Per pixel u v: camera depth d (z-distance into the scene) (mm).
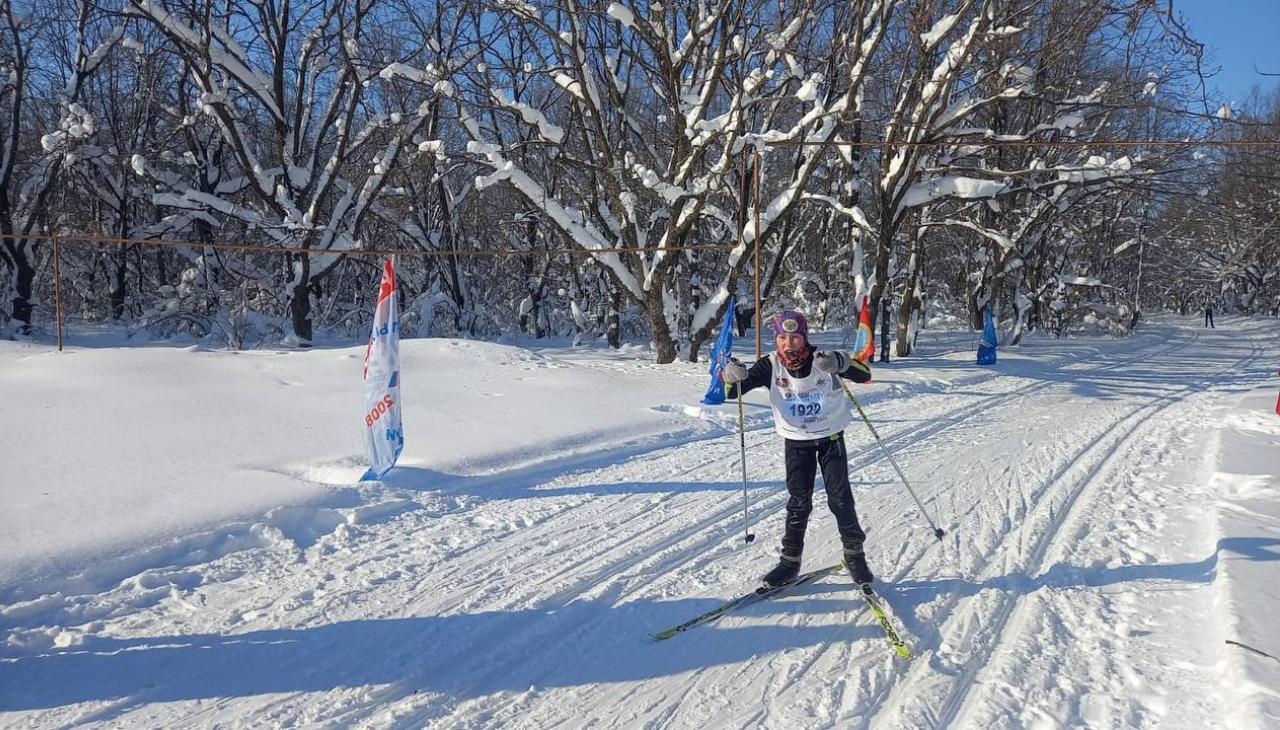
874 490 7043
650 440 9055
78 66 20891
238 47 19438
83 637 4035
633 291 17219
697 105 16172
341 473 7043
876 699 3525
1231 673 3424
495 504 6535
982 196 17484
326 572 4992
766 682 3695
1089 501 6641
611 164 17219
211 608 4445
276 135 20797
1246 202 17625
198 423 8508
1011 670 3715
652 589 4777
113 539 5121
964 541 5602
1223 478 7066
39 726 3289
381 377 6875
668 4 15820
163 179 21969
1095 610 4367
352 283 31047
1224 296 62219
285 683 3672
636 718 3406
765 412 11062
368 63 19844
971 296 33938
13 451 7129
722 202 22125
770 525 6023
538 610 4477
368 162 22656
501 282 31391
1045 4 17016
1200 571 4859
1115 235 40781
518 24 19500
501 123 25406
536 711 3469
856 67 14922
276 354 13141
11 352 13867
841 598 4633
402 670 3805
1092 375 17734
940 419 11016
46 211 23000
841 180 19578
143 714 3402
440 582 4852
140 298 25141
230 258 23750
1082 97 16797
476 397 10836
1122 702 3402
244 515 5672
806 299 30312
